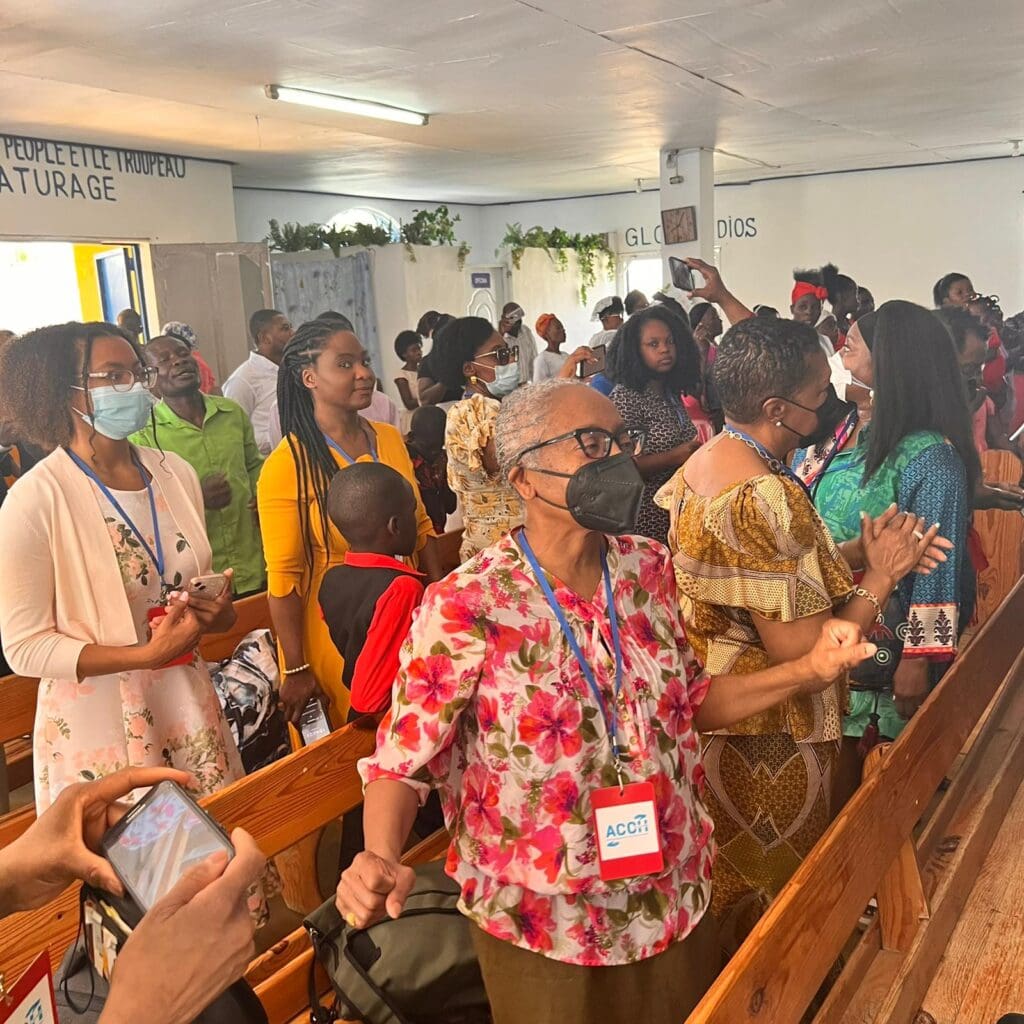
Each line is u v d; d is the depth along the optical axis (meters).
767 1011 1.43
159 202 7.96
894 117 7.21
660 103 6.30
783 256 11.30
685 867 1.45
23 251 8.82
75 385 2.07
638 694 1.38
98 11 3.90
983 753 2.84
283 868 2.75
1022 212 9.94
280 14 4.01
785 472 1.89
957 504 2.37
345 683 2.37
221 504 4.39
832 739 1.95
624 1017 1.42
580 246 12.66
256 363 5.97
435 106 6.22
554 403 1.36
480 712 1.35
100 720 2.11
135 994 0.87
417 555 3.12
